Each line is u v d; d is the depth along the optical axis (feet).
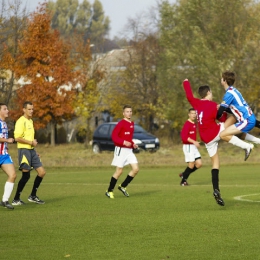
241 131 91.20
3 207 107.04
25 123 113.19
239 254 63.41
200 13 334.03
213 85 321.93
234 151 300.61
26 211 100.78
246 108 90.94
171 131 404.77
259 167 223.51
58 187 150.71
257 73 325.21
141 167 231.30
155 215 92.22
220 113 91.50
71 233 77.36
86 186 153.48
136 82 430.20
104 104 424.46
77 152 311.68
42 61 360.28
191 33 342.23
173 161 246.68
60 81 359.46
